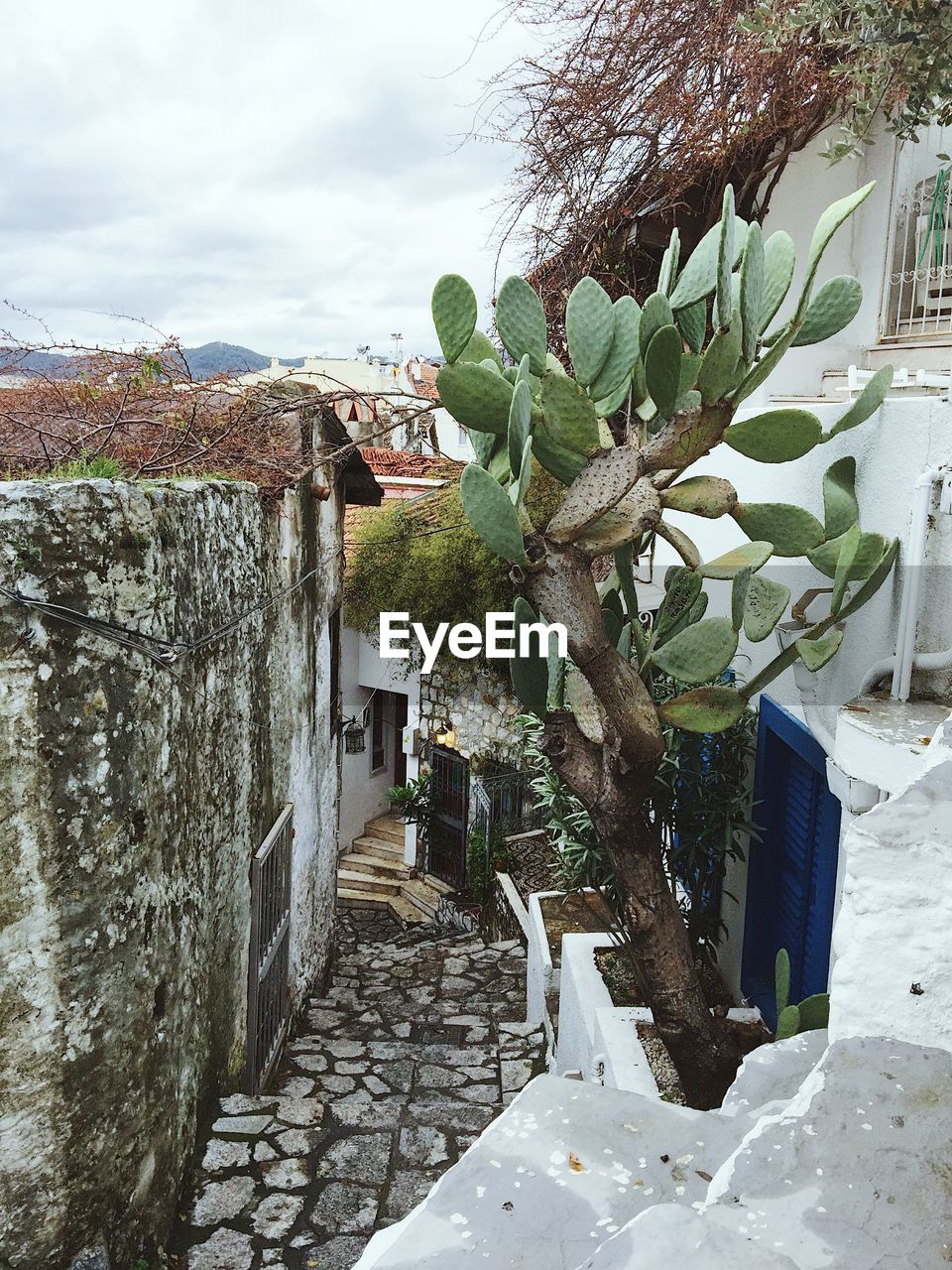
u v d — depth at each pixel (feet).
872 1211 3.72
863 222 17.53
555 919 22.56
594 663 9.68
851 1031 4.97
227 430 15.26
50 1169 9.76
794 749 13.35
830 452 12.69
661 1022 10.94
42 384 14.71
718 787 15.16
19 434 14.70
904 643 9.77
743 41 15.25
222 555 14.42
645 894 10.73
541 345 9.75
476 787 35.14
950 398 9.49
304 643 22.26
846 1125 4.11
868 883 4.98
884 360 17.13
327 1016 21.99
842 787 10.77
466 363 9.82
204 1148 13.41
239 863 15.56
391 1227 4.48
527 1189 4.63
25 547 9.17
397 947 31.86
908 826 5.07
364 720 40.27
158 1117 11.55
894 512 10.60
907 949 4.86
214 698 13.98
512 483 9.53
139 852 10.84
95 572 9.95
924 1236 3.61
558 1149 4.91
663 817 15.71
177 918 12.14
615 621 12.34
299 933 21.75
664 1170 4.79
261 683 17.39
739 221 10.60
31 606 9.20
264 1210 12.34
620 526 9.86
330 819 26.89
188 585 12.56
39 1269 9.73
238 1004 15.60
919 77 10.84
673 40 16.06
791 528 10.48
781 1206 3.76
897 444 10.60
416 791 37.45
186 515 12.64
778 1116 4.22
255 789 16.87
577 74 16.78
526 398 8.89
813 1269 3.46
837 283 10.03
